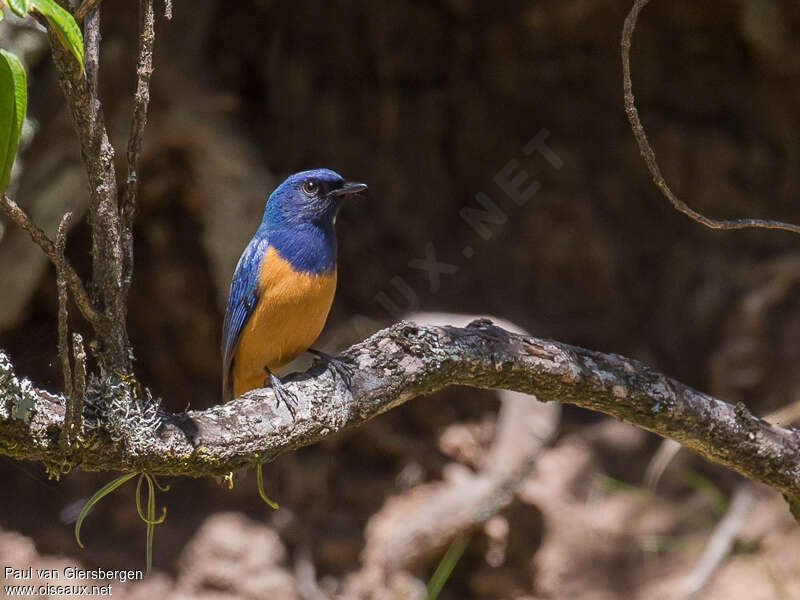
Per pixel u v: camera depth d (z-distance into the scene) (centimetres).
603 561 1241
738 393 1284
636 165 1416
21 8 328
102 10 1177
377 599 1208
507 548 1244
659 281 1409
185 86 1208
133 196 438
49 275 1221
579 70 1411
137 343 1330
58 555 1183
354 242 1390
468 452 1284
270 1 1355
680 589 1181
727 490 1255
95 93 415
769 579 1166
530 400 1252
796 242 1370
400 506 1269
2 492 1216
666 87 1402
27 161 1145
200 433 443
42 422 396
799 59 1322
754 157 1385
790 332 1287
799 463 572
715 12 1341
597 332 1385
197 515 1256
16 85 345
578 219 1405
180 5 1227
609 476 1301
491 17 1409
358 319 1323
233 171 1220
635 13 475
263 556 1229
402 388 509
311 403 479
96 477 1243
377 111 1425
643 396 553
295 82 1396
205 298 1298
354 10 1388
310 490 1271
